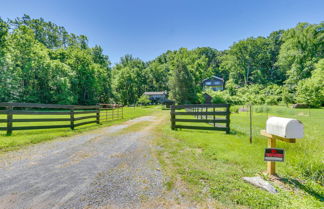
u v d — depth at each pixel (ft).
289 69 123.34
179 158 12.86
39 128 21.77
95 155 13.58
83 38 164.76
